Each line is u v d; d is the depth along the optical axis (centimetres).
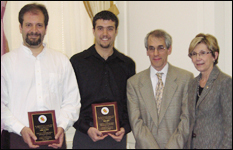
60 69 203
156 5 320
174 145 194
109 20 221
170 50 221
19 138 187
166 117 207
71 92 207
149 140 201
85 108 224
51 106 194
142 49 335
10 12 306
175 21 303
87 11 340
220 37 267
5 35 299
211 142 178
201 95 186
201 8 280
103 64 230
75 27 341
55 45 330
